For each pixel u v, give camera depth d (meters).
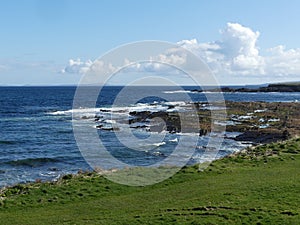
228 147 46.16
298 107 90.31
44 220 17.77
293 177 23.19
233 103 95.44
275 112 79.69
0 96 180.88
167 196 20.67
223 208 17.84
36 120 81.56
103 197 21.08
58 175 35.88
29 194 21.72
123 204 19.70
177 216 17.08
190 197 20.16
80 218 17.84
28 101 146.88
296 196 19.23
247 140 50.75
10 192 22.56
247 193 20.11
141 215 17.56
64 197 21.16
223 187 21.66
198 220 16.36
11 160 42.84
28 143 54.47
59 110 105.25
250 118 69.31
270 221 15.95
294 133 52.81
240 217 16.55
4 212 19.08
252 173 24.89
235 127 58.03
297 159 28.86
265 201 18.59
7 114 94.44
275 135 52.12
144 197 20.75
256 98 147.00
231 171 25.69
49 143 54.31
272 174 24.33
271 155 30.36
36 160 42.66
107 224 16.56
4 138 58.22
